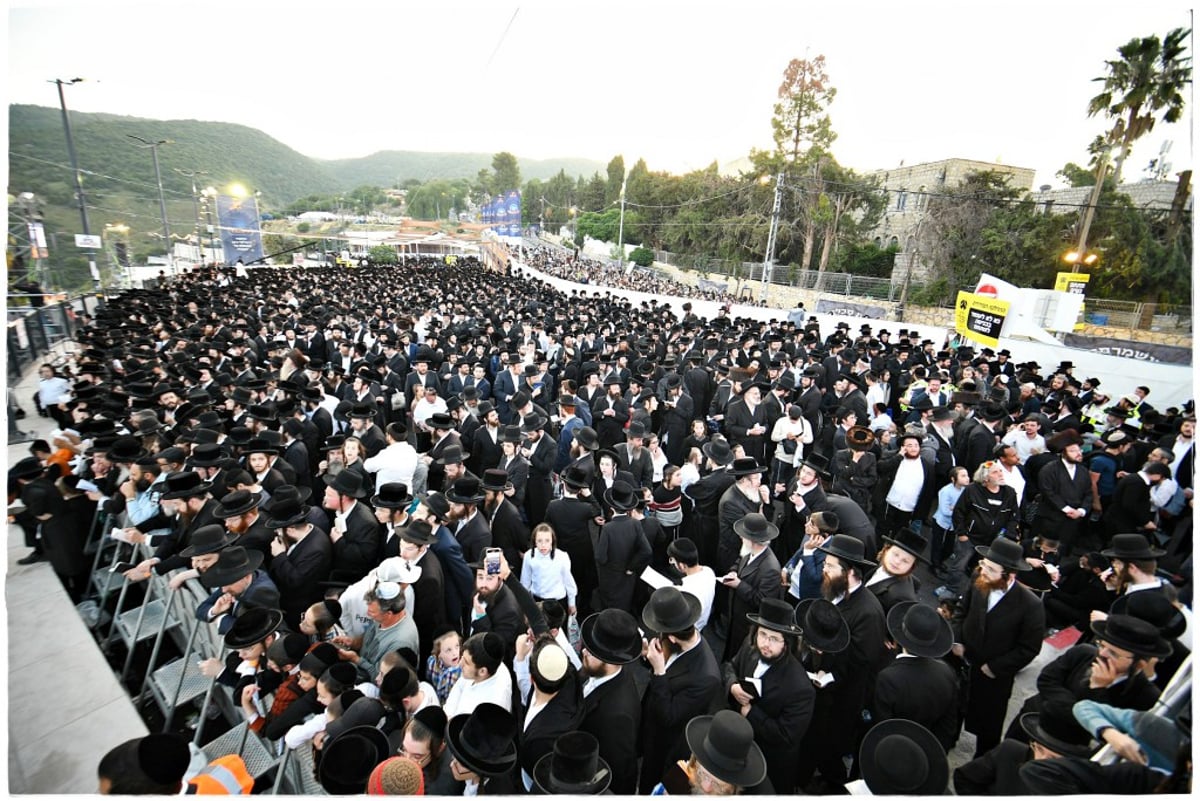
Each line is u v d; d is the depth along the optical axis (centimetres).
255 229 4003
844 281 3716
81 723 416
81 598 630
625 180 8188
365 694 353
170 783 259
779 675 347
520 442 683
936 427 786
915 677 345
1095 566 527
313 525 512
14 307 1523
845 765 441
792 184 4297
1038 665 510
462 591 516
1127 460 791
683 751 359
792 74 4372
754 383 877
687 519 667
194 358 1105
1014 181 3541
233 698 419
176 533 536
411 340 1498
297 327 1515
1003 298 1656
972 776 310
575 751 277
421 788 270
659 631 350
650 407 901
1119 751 266
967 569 633
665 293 3769
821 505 565
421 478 738
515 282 3472
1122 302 2483
